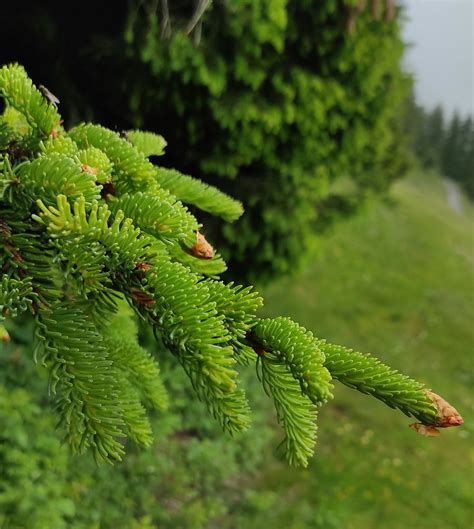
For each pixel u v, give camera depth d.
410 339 9.83
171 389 4.58
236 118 4.00
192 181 1.02
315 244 5.18
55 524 2.67
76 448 0.55
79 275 0.59
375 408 6.70
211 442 4.61
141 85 3.82
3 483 2.67
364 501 4.89
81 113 3.89
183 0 3.65
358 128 4.95
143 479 3.72
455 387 8.45
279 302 9.49
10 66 0.83
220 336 0.54
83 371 0.57
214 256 0.78
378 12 4.06
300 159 4.55
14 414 2.94
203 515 3.83
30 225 0.63
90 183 0.61
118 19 3.70
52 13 3.59
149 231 0.65
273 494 4.58
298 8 4.11
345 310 10.24
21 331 3.64
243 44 3.81
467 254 16.91
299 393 0.61
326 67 4.33
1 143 0.77
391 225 16.59
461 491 5.30
